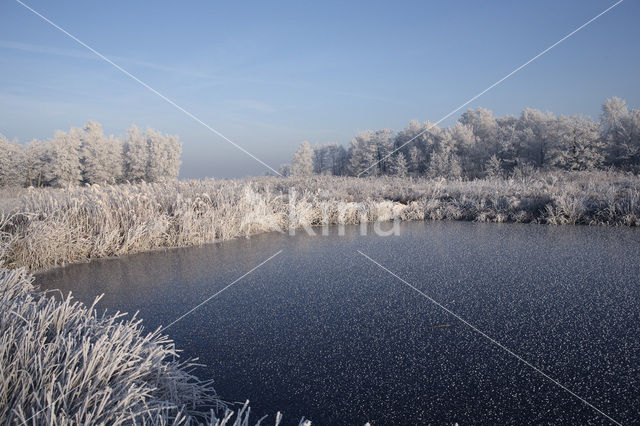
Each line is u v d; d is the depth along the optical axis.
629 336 2.60
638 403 1.88
